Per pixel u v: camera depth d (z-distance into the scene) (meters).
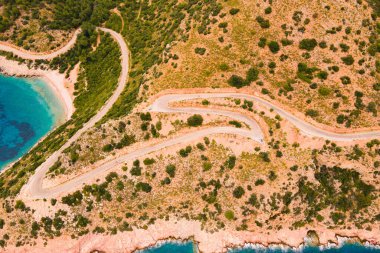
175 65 120.75
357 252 115.69
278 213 114.94
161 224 117.38
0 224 113.38
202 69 118.25
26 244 113.38
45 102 147.38
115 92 132.12
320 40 115.62
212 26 120.44
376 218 116.06
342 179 114.50
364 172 113.31
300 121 114.69
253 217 115.12
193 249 116.25
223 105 116.06
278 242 116.44
